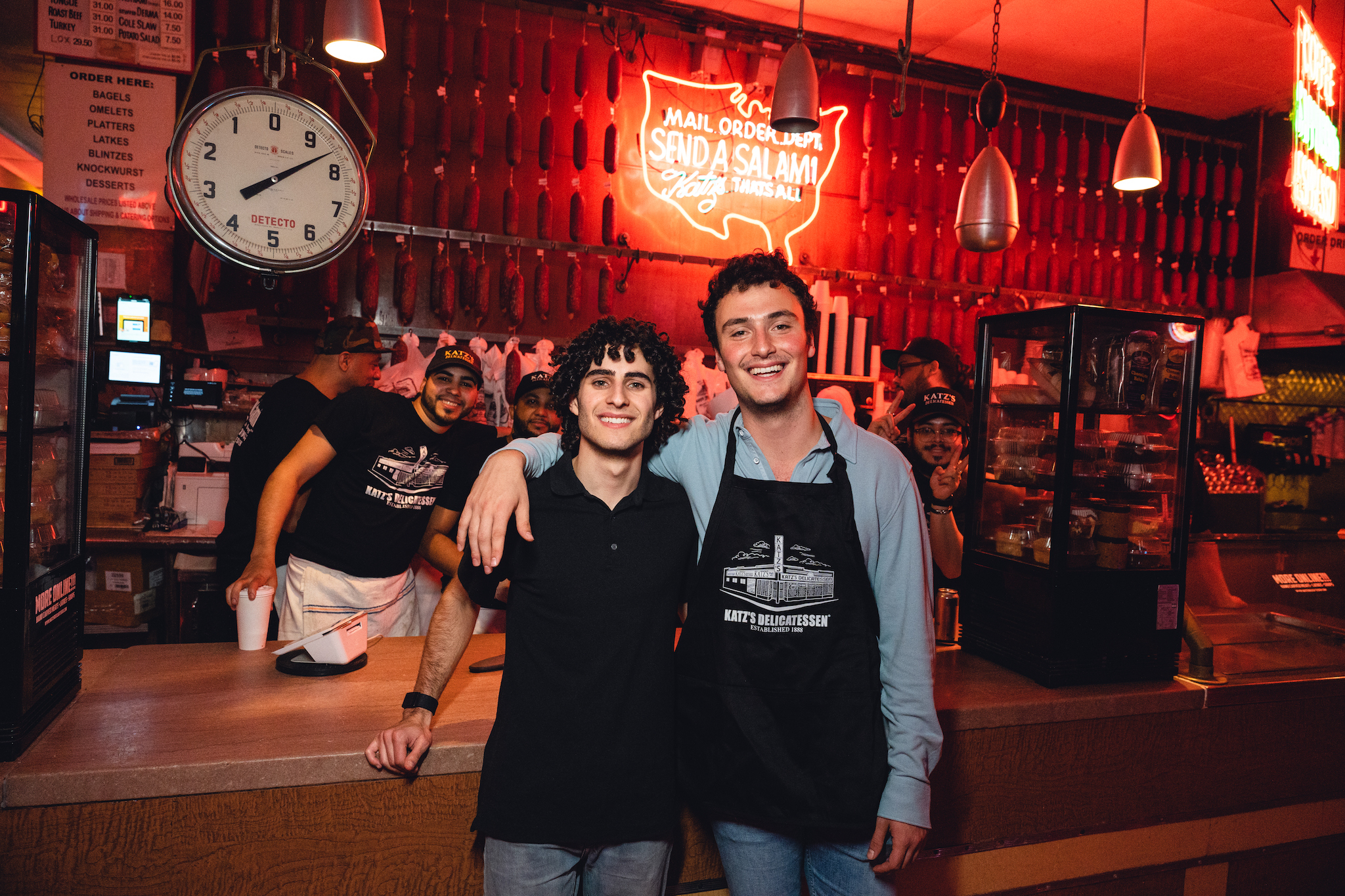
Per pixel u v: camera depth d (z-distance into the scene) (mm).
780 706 1330
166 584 3314
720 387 4180
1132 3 4039
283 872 1411
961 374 3627
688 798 1398
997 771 1837
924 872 1800
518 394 2979
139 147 3510
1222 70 4793
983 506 2240
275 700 1645
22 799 1284
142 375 3381
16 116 5152
